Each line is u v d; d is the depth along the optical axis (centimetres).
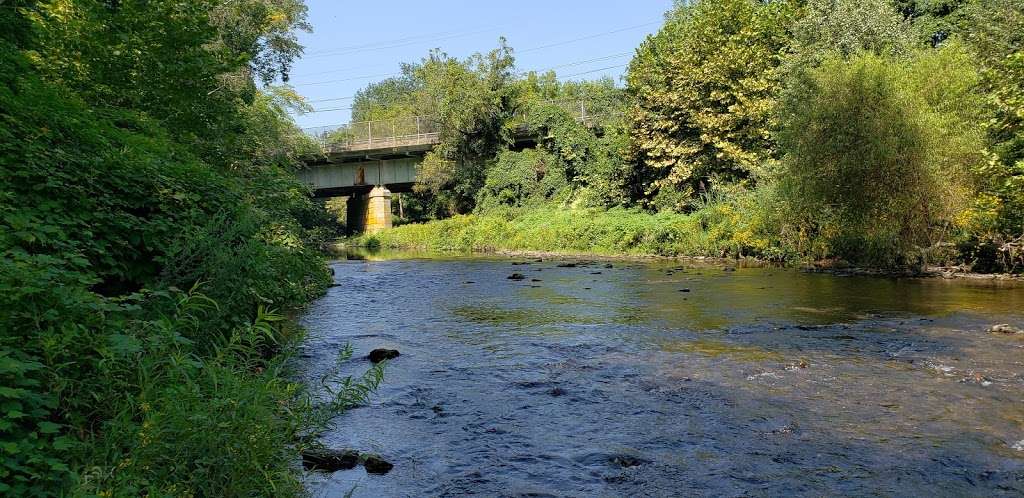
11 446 292
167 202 662
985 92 1798
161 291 506
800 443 524
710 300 1319
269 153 2392
